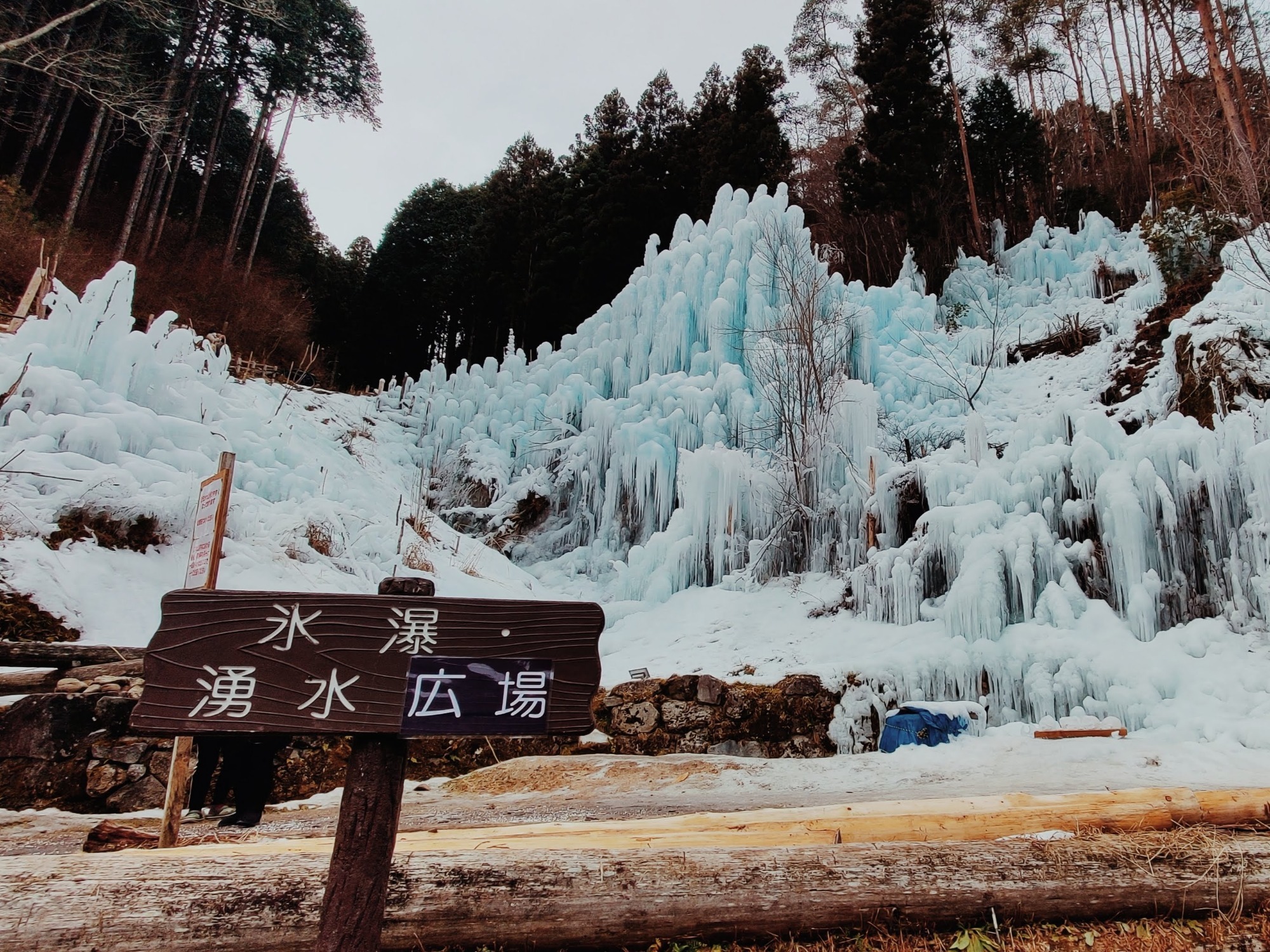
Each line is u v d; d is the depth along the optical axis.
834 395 13.10
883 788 5.71
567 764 7.12
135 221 24.14
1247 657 7.54
